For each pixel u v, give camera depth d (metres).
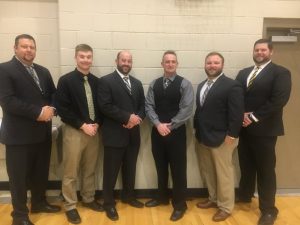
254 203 3.35
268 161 2.91
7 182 3.37
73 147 2.92
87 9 3.20
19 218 2.74
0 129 2.72
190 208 3.25
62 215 3.05
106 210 3.06
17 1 3.32
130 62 3.00
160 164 3.17
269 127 2.86
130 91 3.03
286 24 3.40
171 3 3.24
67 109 2.90
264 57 2.87
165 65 2.98
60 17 3.18
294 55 3.49
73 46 3.23
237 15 3.31
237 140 2.93
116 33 3.25
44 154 2.97
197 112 3.06
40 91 2.74
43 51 3.41
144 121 3.38
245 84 3.00
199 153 3.23
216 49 3.34
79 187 3.34
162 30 3.28
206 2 3.27
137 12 3.24
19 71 2.62
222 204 3.02
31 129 2.68
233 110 2.80
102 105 2.91
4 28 3.35
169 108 3.02
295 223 2.95
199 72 3.36
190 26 3.29
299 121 3.58
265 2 3.30
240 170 3.38
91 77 3.01
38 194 3.06
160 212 3.14
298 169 3.66
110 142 2.96
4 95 2.53
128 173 3.23
